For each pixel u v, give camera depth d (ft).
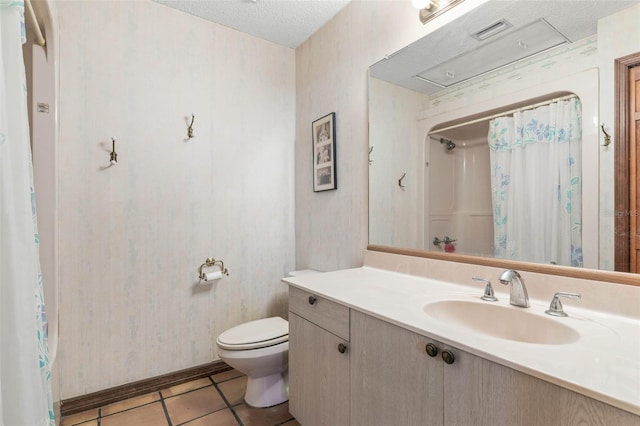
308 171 7.64
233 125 7.22
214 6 6.41
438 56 4.81
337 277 5.19
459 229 4.57
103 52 5.77
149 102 6.21
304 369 4.71
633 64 3.07
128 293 6.02
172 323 6.47
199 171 6.77
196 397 6.00
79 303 5.57
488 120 4.24
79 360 5.57
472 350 2.56
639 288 3.00
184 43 6.59
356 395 3.78
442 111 4.77
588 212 3.37
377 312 3.47
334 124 6.72
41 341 2.68
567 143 3.53
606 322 3.05
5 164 2.16
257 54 7.57
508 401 2.38
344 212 6.55
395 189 5.46
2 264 2.17
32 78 4.87
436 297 4.02
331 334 4.17
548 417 2.16
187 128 6.62
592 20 3.35
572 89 3.48
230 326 7.18
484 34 4.28
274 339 5.47
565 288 3.47
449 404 2.78
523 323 3.39
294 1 6.27
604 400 1.90
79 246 5.57
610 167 3.22
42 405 2.43
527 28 3.86
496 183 4.16
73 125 5.51
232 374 6.92
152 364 6.25
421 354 3.03
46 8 4.60
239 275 7.30
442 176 4.77
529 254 3.82
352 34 6.29
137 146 6.09
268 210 7.73
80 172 5.57
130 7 6.03
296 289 4.91
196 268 6.74
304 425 4.71
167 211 6.41
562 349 2.51
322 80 7.12
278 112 7.89
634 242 3.08
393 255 5.46
